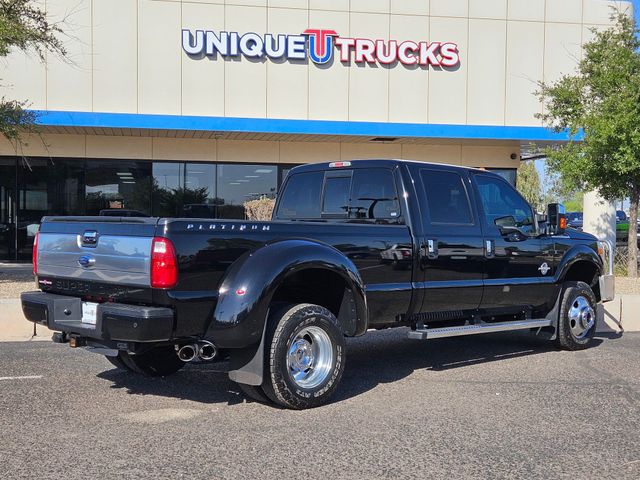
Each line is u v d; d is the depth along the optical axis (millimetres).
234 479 4352
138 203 19641
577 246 8875
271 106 19094
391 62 19641
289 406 5879
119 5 18219
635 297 11164
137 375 7285
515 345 9320
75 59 18031
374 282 6645
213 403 6191
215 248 5539
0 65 17625
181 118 18047
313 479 4363
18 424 5504
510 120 20312
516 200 8250
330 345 6062
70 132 18828
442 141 20562
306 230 6168
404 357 8469
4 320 9398
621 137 13664
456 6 19953
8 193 19078
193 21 18625
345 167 7645
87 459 4695
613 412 5969
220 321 5484
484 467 4594
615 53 14562
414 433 5324
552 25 20406
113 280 5590
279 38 19016
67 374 7305
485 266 7668
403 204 7051
